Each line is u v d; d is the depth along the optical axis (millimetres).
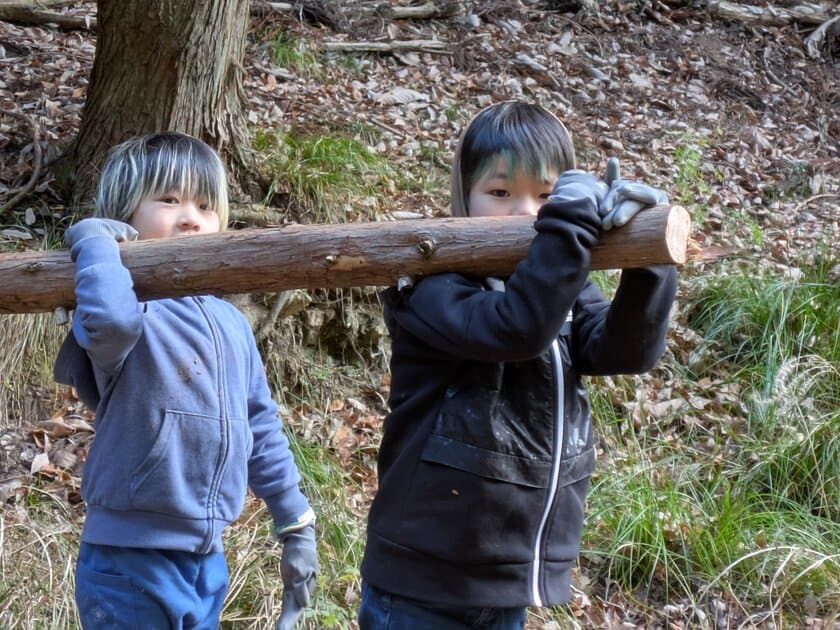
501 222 1905
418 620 2053
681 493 4117
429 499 2027
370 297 4762
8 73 5930
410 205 5422
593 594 3672
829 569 3756
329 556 3492
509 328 1783
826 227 6652
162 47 4465
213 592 2285
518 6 9078
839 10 10320
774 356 4848
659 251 1765
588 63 8625
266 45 7188
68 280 2096
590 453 2188
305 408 4453
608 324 2045
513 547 2049
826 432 4375
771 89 9078
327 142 5535
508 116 2172
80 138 4727
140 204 2297
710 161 7527
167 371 2197
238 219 4664
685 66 8992
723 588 3688
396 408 2125
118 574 2160
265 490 2441
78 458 3900
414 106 7043
